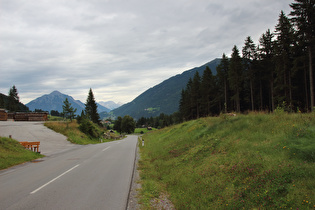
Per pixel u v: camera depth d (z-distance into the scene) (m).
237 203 4.87
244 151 7.86
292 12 24.73
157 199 6.37
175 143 16.23
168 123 137.38
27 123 38.41
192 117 73.06
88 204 5.53
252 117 12.48
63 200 5.82
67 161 13.05
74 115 40.84
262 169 5.89
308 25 23.91
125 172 9.69
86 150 19.48
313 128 7.36
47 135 27.75
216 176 6.99
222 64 51.59
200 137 13.94
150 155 15.34
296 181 4.66
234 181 6.04
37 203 5.55
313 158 5.38
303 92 33.50
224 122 14.07
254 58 40.53
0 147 13.77
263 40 41.09
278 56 32.53
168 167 10.39
